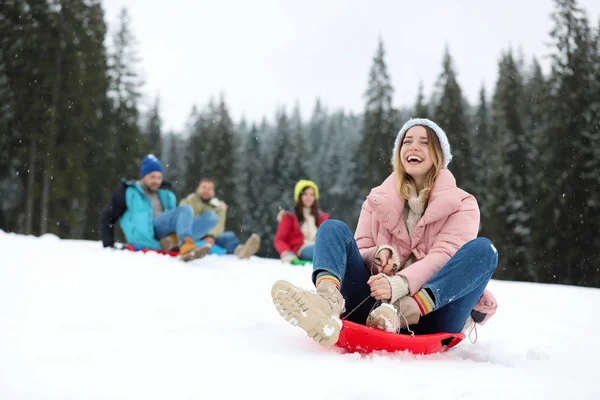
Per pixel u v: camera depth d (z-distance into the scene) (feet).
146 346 5.15
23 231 60.54
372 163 97.45
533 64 91.20
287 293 5.03
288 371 4.39
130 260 14.16
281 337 5.90
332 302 5.45
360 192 109.91
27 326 6.02
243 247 21.88
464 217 6.66
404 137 7.43
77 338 5.44
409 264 6.94
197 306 8.48
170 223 17.33
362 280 6.45
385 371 4.54
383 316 5.53
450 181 7.01
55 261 12.06
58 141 61.46
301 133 126.11
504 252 68.23
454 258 6.01
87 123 69.15
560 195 61.11
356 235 7.35
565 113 63.31
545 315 10.30
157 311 7.78
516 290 15.60
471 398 3.85
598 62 65.46
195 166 113.91
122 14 85.20
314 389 3.92
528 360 5.67
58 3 62.59
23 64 60.64
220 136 106.01
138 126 83.51
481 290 6.10
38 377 3.96
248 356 4.88
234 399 3.68
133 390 3.78
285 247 21.43
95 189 72.28
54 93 61.41
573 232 60.08
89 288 9.42
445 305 6.09
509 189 70.85
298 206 22.07
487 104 101.65
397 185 7.16
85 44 69.82
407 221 7.08
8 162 59.52
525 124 79.05
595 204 59.57
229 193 103.30
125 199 17.75
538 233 62.03
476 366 5.09
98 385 3.85
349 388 3.94
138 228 17.49
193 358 4.72
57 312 7.15
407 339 5.45
